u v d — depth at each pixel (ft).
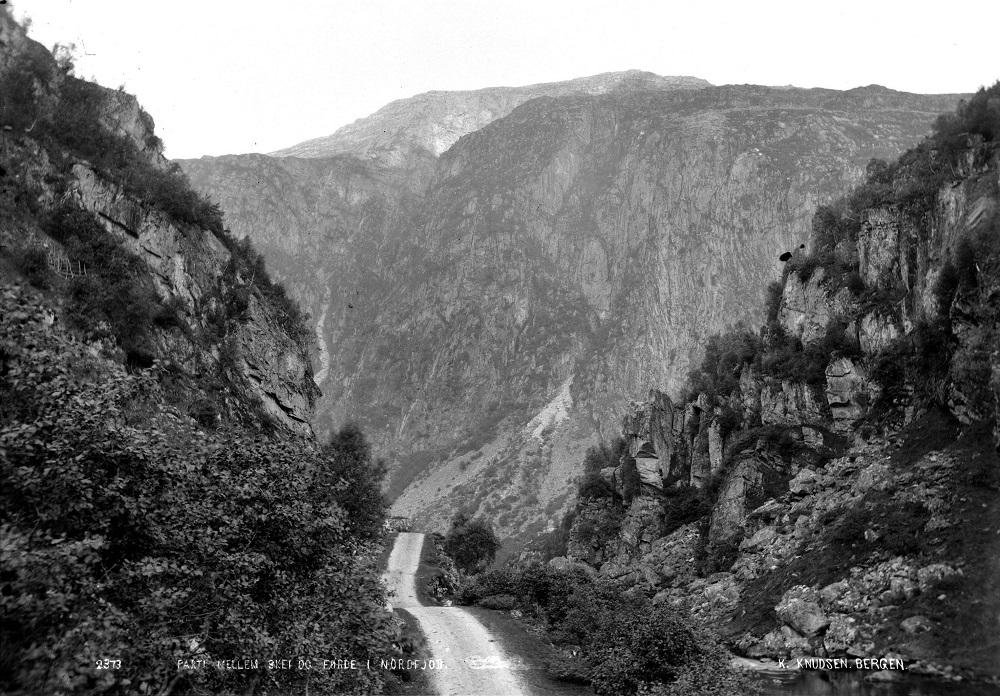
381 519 183.62
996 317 156.46
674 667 119.03
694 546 231.30
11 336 67.56
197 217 234.38
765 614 164.96
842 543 162.40
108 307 169.37
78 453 64.08
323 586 82.74
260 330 235.81
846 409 208.54
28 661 52.85
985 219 170.09
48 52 236.22
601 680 120.78
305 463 90.02
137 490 69.05
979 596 126.62
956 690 113.39
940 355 177.99
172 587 66.69
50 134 205.57
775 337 250.37
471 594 204.23
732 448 235.40
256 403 214.07
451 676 126.93
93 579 61.21
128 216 203.10
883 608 137.80
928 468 159.02
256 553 75.92
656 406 278.26
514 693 119.34
